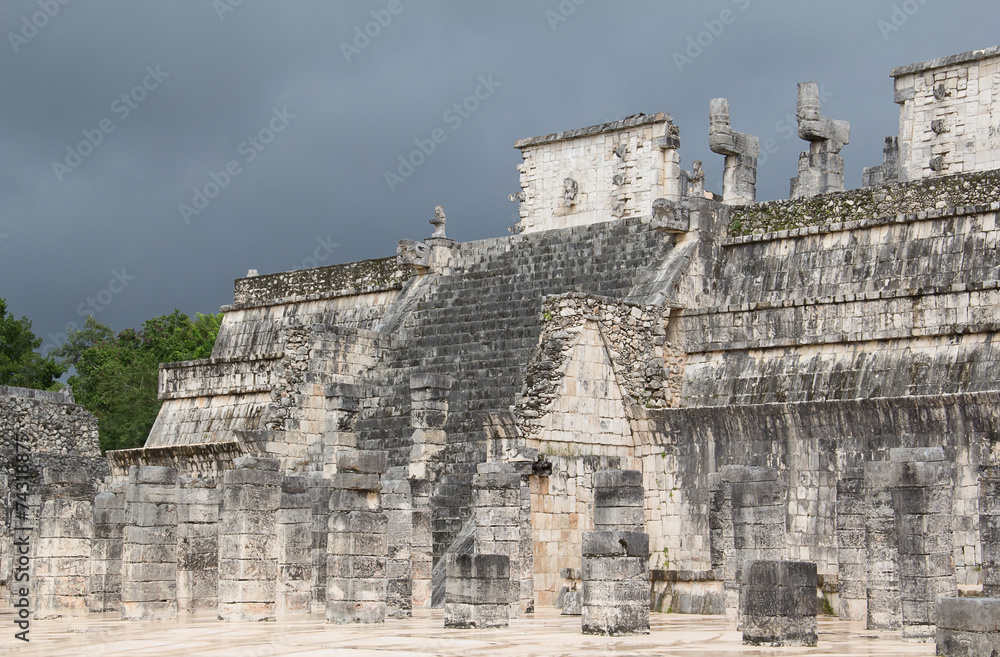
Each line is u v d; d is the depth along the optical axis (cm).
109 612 3434
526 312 4131
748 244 3903
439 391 3759
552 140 5009
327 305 5109
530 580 3194
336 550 2820
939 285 3397
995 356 3238
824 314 3591
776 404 3381
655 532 3625
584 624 2445
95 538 3459
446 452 3734
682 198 4809
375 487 2856
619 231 4212
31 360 6862
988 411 3058
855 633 2478
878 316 3494
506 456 3466
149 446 5069
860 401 3244
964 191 3525
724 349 3719
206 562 3447
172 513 3139
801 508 3347
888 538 2539
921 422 3166
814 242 3759
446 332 4272
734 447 3491
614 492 2641
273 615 3005
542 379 3553
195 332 7762
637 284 3922
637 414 3669
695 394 3722
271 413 4275
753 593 2209
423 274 4641
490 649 2183
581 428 3588
